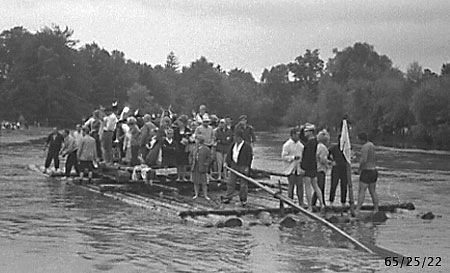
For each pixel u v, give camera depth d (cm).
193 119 2866
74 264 1287
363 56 14088
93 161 2780
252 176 3045
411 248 1538
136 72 15762
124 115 3027
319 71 19075
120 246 1472
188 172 2591
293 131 2000
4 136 9044
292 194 2019
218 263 1321
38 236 1569
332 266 1316
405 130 9894
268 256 1396
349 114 10531
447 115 8606
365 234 1716
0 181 2853
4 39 14188
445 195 2931
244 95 15350
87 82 14038
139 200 2203
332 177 2100
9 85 13212
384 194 2925
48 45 13575
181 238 1587
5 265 1268
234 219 1783
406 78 10200
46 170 3253
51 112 12950
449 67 10331
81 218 1856
